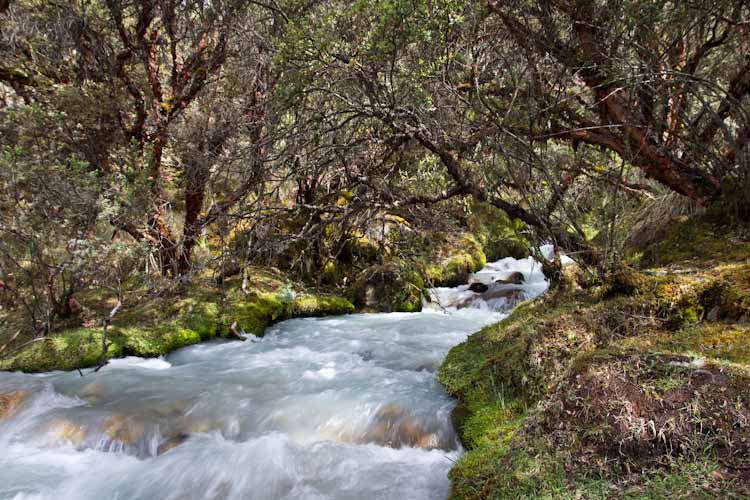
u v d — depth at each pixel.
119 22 7.57
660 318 3.46
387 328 8.20
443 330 8.04
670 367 2.25
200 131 7.77
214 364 6.44
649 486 1.91
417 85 4.98
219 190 8.35
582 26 4.55
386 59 4.90
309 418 4.53
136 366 6.39
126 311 7.88
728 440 1.92
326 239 9.34
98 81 7.60
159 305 8.02
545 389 3.39
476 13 4.71
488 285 11.27
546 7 4.63
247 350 7.12
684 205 5.69
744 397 2.01
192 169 7.55
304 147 6.01
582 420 2.25
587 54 4.55
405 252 10.07
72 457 4.25
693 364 2.24
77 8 7.21
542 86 5.03
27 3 6.97
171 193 8.98
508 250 14.04
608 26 4.34
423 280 10.30
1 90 7.54
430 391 4.69
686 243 4.64
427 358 6.22
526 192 4.91
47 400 5.17
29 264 7.34
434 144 5.36
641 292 3.72
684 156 5.07
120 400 5.12
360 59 5.02
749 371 2.12
